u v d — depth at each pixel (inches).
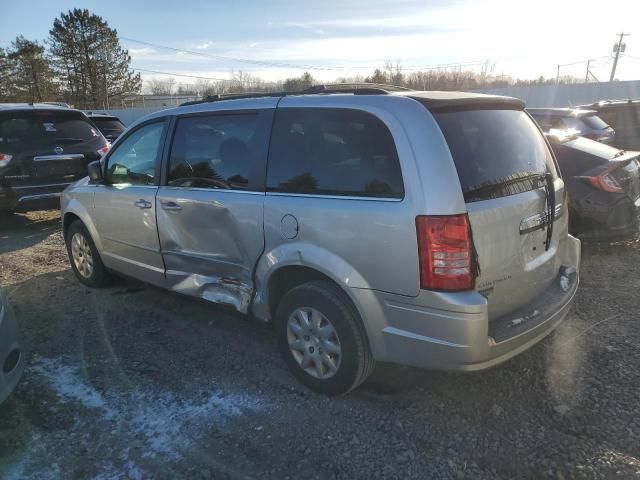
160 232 162.4
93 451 111.6
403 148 108.8
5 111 301.9
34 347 158.7
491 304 113.7
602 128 445.1
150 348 156.9
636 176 224.7
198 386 135.5
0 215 319.3
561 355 144.4
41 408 126.7
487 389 130.3
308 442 113.1
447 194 104.0
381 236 109.4
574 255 147.2
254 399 129.2
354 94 123.3
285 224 125.9
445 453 108.7
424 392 130.1
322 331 125.2
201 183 149.2
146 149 169.8
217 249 145.9
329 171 120.9
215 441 114.2
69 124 323.9
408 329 110.2
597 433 112.5
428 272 104.7
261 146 134.4
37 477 104.3
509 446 110.0
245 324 172.1
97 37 2223.2
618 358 141.7
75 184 207.9
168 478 103.5
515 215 116.4
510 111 133.5
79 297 199.8
